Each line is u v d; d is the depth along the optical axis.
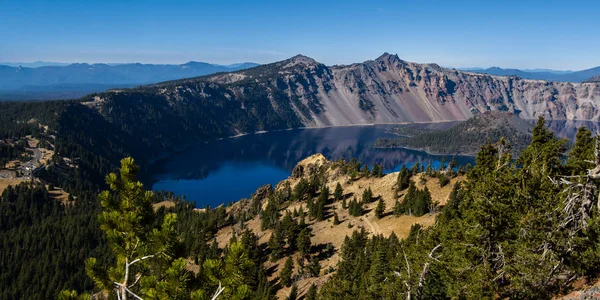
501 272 33.75
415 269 41.31
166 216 16.19
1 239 170.12
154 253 15.70
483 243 35.84
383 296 45.50
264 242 120.06
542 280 29.78
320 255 104.75
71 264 149.75
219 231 150.75
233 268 15.20
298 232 113.12
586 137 47.03
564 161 47.66
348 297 60.41
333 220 125.38
